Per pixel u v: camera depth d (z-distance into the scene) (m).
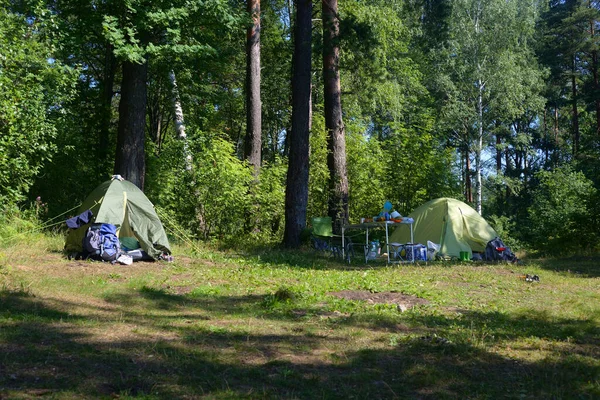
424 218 16.39
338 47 18.03
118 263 11.02
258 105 19.41
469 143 35.12
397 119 26.92
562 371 4.94
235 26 17.42
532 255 19.16
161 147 21.69
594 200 19.89
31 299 6.94
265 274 10.70
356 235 17.20
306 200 16.78
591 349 5.76
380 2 25.00
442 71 33.00
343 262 14.16
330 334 6.06
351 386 4.41
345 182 18.50
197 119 22.22
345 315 7.11
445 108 33.22
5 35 13.00
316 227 15.94
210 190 17.52
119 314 6.61
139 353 4.96
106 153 19.30
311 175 19.34
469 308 7.88
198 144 18.34
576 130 38.75
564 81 39.75
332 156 18.50
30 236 12.73
